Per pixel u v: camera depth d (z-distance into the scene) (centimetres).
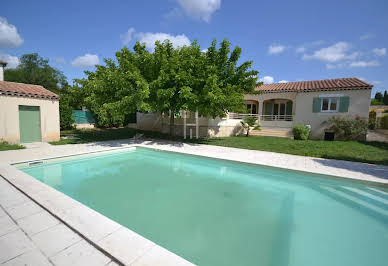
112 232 265
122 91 1027
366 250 323
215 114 1316
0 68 1520
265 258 301
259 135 1630
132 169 778
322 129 1484
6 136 977
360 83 1426
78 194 537
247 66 1238
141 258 216
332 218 427
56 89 3425
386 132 1777
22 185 439
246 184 634
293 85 1797
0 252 228
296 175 639
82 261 215
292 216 437
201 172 749
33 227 282
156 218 422
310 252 318
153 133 1716
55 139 1170
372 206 471
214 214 443
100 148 980
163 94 1006
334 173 596
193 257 302
